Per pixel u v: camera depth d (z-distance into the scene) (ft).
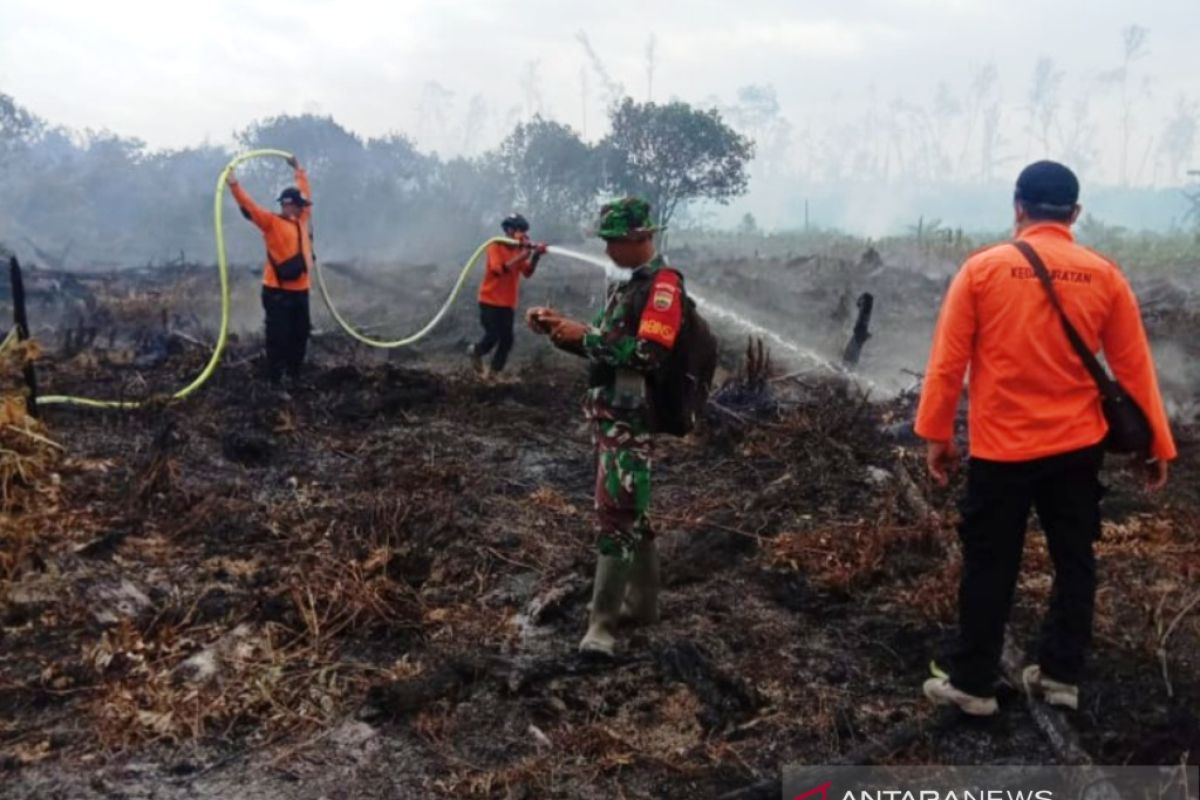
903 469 19.42
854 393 27.91
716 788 10.43
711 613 14.29
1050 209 11.12
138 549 16.20
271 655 12.87
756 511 18.02
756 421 23.12
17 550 14.84
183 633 13.46
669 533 16.84
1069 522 11.05
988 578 11.00
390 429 23.98
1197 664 12.35
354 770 10.71
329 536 16.74
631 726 11.57
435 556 16.12
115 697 11.84
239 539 16.66
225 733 11.30
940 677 11.81
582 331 12.63
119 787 10.34
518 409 26.05
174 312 45.68
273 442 22.20
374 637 13.57
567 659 12.92
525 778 10.51
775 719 11.60
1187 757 10.57
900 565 15.44
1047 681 11.23
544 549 16.53
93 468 19.76
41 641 13.28
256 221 26.94
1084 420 10.69
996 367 10.77
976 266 10.96
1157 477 11.06
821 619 14.06
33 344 20.07
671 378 12.91
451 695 12.05
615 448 12.83
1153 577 14.83
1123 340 10.80
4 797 10.14
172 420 23.45
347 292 54.13
